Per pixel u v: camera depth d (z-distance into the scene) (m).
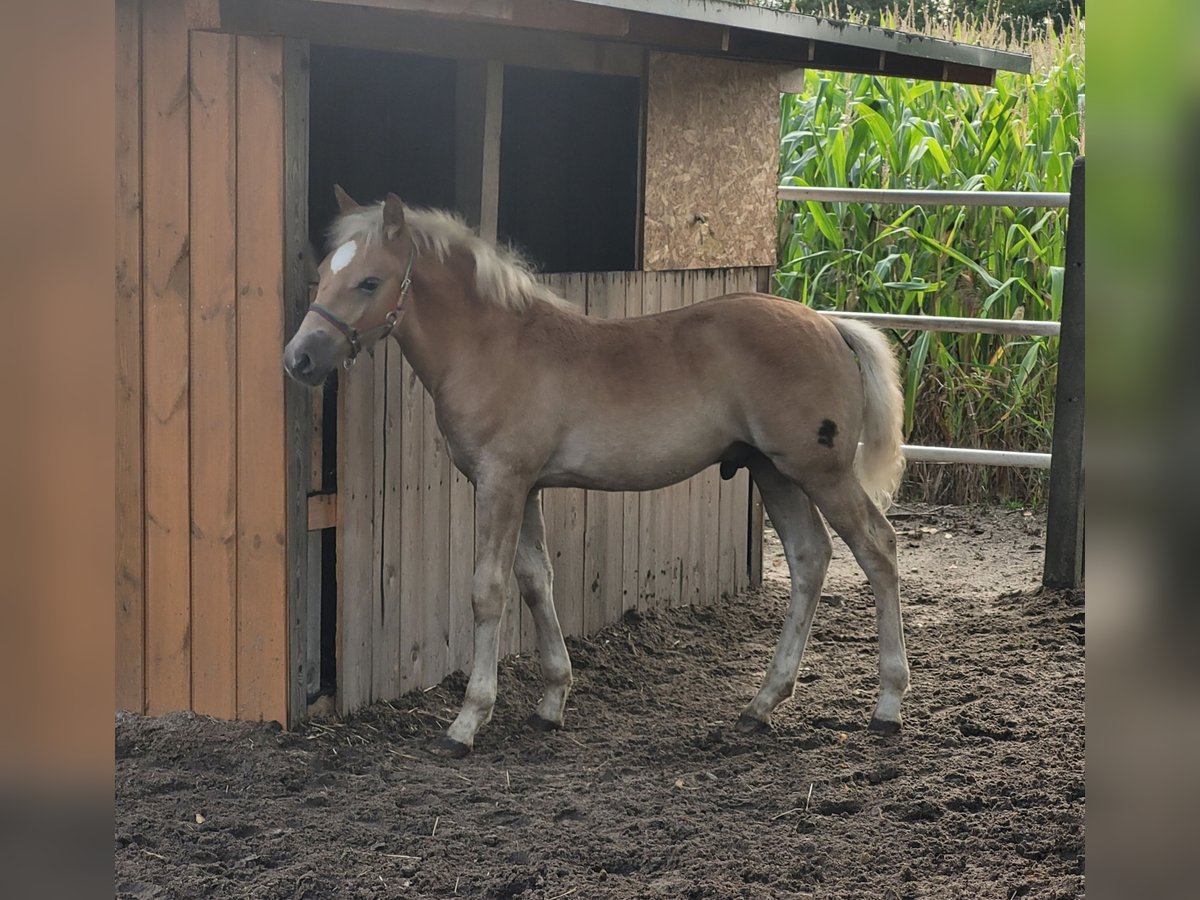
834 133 8.07
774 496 4.05
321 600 4.03
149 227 3.82
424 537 4.27
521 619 4.74
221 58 3.68
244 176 3.70
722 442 3.88
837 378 3.80
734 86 5.39
